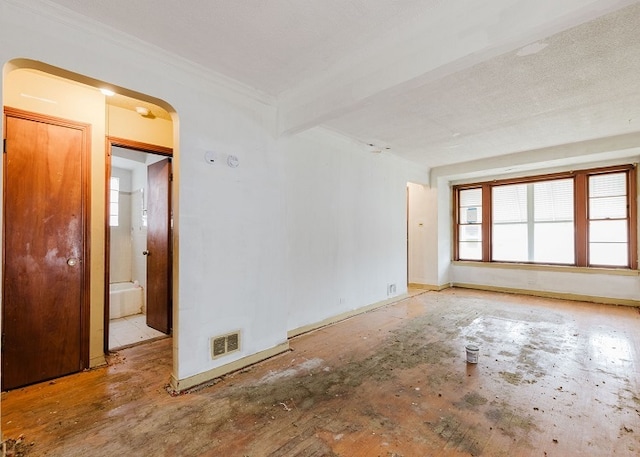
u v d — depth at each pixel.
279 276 3.13
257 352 2.91
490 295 5.80
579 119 3.66
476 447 1.76
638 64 2.45
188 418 2.03
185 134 2.43
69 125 2.67
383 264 5.08
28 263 2.46
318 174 3.93
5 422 1.99
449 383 2.49
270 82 2.75
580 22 1.55
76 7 1.82
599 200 5.11
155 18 1.91
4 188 2.36
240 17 1.91
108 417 2.04
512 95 3.01
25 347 2.45
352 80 2.44
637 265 4.79
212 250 2.59
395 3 1.81
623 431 1.89
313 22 1.96
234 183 2.75
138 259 4.99
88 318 2.75
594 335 3.56
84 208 2.74
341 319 4.25
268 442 1.81
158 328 3.78
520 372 2.68
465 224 6.62
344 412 2.10
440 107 3.29
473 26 1.80
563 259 5.47
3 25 1.68
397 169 5.46
